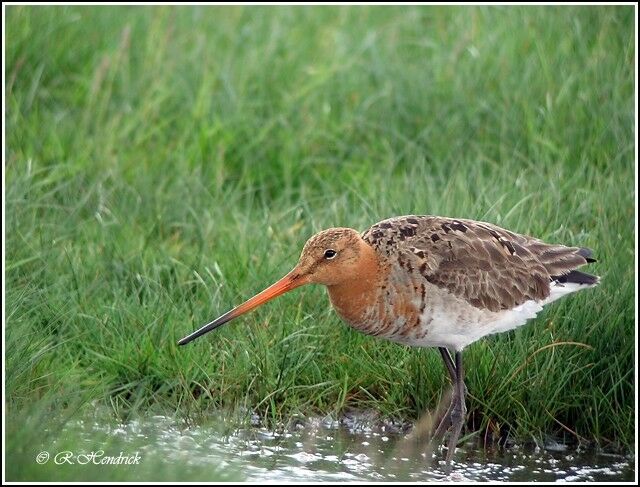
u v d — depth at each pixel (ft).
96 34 60.75
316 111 57.11
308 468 37.24
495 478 37.37
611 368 39.81
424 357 41.22
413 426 40.47
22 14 59.00
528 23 60.39
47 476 33.37
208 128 55.11
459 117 55.52
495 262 39.17
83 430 38.11
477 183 49.57
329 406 40.96
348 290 38.42
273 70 59.21
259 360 40.83
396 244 38.73
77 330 42.06
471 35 60.29
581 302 41.73
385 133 55.52
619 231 45.44
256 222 48.80
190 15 63.31
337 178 53.21
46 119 55.88
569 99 55.57
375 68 58.39
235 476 35.04
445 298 38.34
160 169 53.11
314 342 41.81
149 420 39.55
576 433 39.60
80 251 46.68
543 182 49.47
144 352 41.29
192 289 44.91
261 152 54.44
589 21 59.93
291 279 38.42
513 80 57.26
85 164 52.85
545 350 40.50
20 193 48.29
